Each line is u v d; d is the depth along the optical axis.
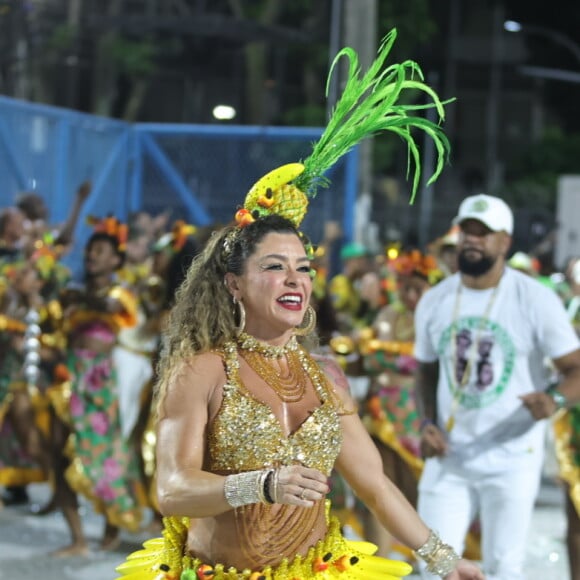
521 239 51.66
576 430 18.31
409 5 70.81
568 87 105.25
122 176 35.22
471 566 9.87
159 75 72.75
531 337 14.57
